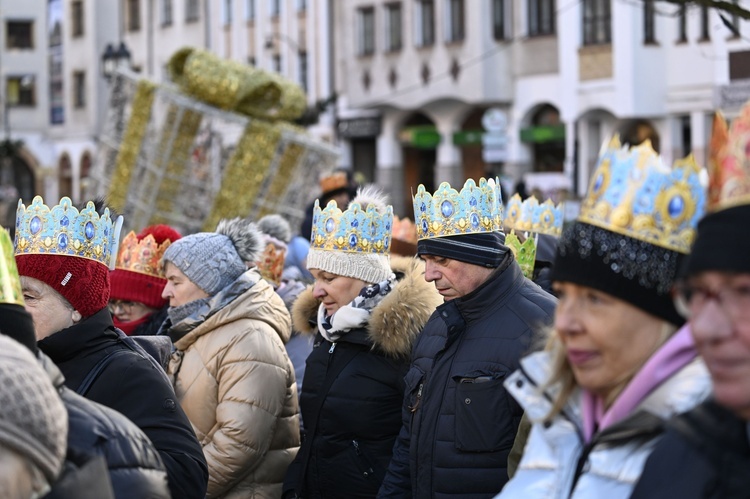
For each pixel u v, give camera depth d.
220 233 5.32
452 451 4.34
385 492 4.68
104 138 16.95
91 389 4.01
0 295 2.95
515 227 6.47
